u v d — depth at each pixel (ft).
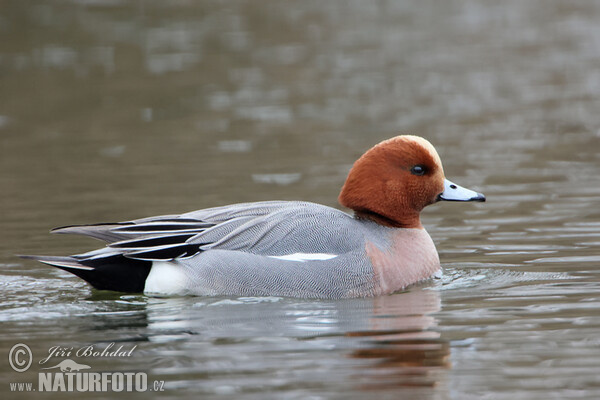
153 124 76.54
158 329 32.63
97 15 121.08
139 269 37.04
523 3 131.23
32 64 98.73
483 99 84.28
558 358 29.07
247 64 98.89
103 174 60.64
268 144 69.21
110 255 36.60
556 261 41.04
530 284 37.70
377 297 37.01
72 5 125.39
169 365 29.01
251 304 35.81
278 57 102.12
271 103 83.71
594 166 60.39
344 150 66.59
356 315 34.19
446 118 77.41
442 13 125.59
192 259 36.91
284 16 122.72
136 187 57.00
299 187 56.29
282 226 37.58
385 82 91.56
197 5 127.75
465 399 26.27
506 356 29.35
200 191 55.52
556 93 85.76
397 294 37.37
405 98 85.25
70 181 58.80
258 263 36.73
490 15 124.36
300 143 69.26
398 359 29.25
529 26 117.29
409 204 39.50
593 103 81.20
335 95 86.48
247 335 31.81
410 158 39.29
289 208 38.47
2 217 50.31
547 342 30.48
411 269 38.55
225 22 118.83
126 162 64.08
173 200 53.31
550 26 116.78
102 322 33.53
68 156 66.13
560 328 31.83
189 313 34.53
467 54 103.09
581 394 26.45
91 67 97.76
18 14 121.08
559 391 26.66
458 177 58.85
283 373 28.17
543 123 74.74
